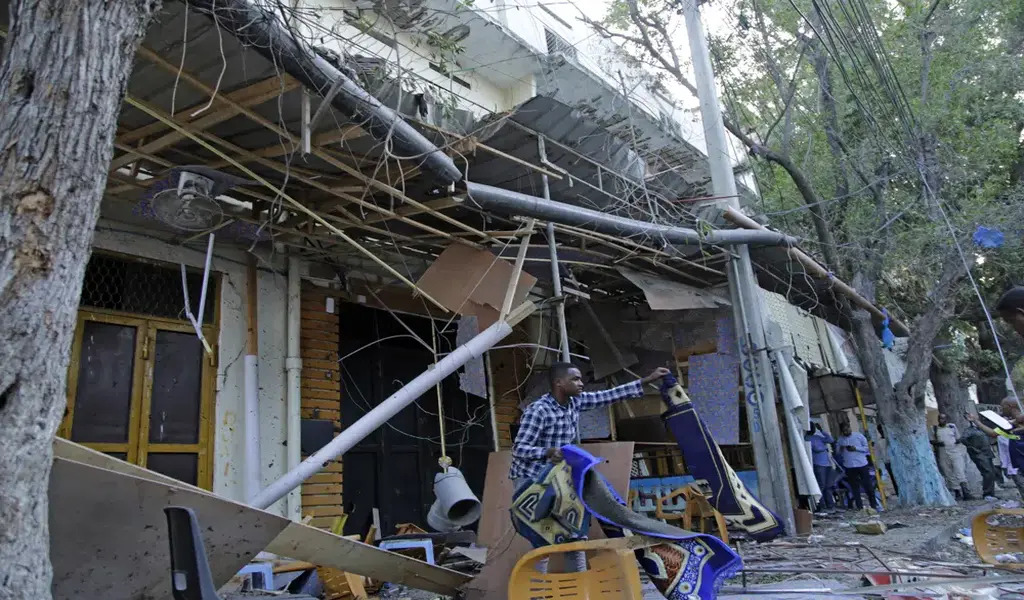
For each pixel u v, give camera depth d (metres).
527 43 8.44
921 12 12.59
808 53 12.15
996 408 18.25
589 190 6.99
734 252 8.69
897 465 11.16
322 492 6.66
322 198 5.88
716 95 9.46
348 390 7.51
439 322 8.55
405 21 6.35
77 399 5.46
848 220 11.64
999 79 12.16
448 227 6.77
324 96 4.14
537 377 9.19
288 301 6.86
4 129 2.20
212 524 2.88
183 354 6.17
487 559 4.43
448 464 6.71
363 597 4.89
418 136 4.71
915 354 11.19
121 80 2.47
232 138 4.83
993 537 4.57
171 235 6.13
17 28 2.35
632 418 9.63
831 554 6.10
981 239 10.65
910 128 10.71
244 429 6.33
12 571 1.85
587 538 3.65
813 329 10.45
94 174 2.30
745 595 4.16
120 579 2.73
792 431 8.20
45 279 2.09
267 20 3.66
